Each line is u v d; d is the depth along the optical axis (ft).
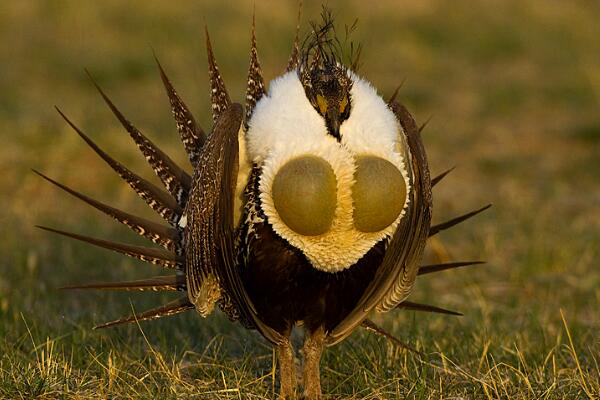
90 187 61.98
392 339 31.42
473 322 38.83
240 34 101.81
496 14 116.88
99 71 91.81
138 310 39.75
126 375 31.45
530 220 55.72
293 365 30.53
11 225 53.78
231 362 33.35
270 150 27.78
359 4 112.27
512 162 69.46
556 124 81.46
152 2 107.14
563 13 119.65
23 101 80.89
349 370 33.12
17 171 62.85
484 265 48.37
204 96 84.84
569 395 30.48
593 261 48.73
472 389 31.40
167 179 32.12
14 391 30.04
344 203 27.32
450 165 69.87
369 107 28.07
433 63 101.76
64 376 31.01
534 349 35.17
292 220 27.17
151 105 81.92
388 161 27.53
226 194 26.86
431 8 116.06
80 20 104.01
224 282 27.94
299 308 29.63
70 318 38.75
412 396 30.30
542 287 45.32
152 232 31.73
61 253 48.98
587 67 99.60
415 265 28.63
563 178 66.44
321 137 27.48
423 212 28.09
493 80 97.14
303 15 106.63
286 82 28.63
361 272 28.86
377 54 102.06
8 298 41.04
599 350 34.65
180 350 35.50
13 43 99.04
